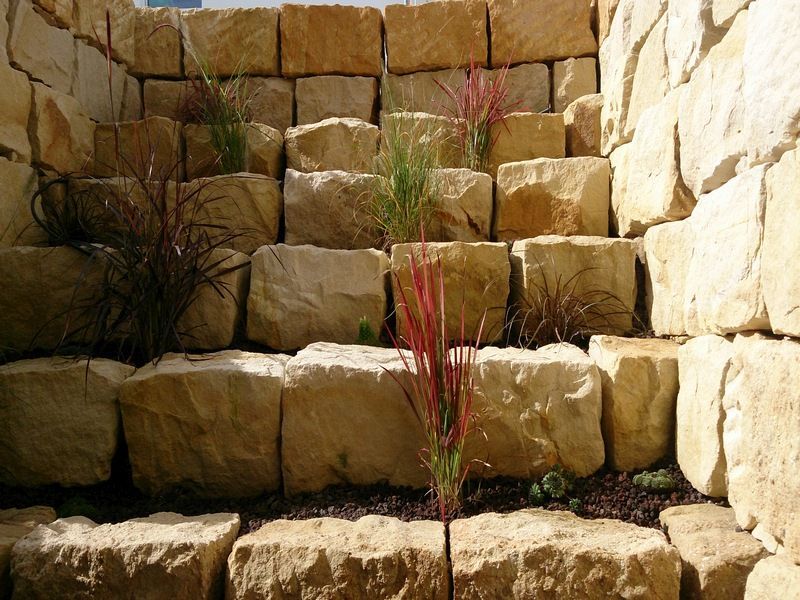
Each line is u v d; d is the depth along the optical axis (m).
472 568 1.95
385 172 3.61
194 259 2.96
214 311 3.10
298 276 3.20
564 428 2.55
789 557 1.72
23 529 2.23
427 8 4.71
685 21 2.69
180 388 2.56
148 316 2.86
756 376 1.92
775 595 1.69
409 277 3.17
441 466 2.35
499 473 2.57
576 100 4.09
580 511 2.36
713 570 1.88
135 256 2.87
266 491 2.61
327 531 2.18
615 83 3.67
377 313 3.17
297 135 3.99
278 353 3.20
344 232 3.62
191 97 4.29
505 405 2.57
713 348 2.29
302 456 2.56
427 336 2.38
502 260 3.19
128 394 2.56
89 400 2.58
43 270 3.04
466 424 2.36
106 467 2.58
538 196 3.63
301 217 3.63
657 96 3.08
